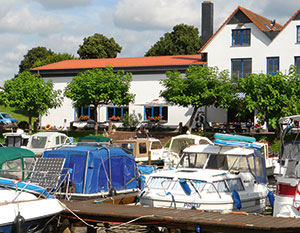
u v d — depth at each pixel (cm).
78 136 3881
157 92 4366
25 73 4166
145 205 1362
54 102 4141
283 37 3866
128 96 3809
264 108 3234
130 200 1525
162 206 1329
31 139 2659
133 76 4447
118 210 1210
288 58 3847
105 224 1223
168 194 1330
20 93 3959
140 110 4416
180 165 1561
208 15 4431
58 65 5000
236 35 4038
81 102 3775
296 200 1109
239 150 1516
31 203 1116
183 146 2383
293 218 1081
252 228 984
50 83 4106
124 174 1590
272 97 3175
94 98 3728
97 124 4019
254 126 3709
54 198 1222
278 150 3089
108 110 4516
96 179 1484
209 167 1509
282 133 1269
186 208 1297
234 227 1007
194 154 1554
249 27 3972
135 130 4288
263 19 4309
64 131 4197
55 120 4703
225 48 4062
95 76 3747
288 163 1163
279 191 1152
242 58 4003
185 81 3500
